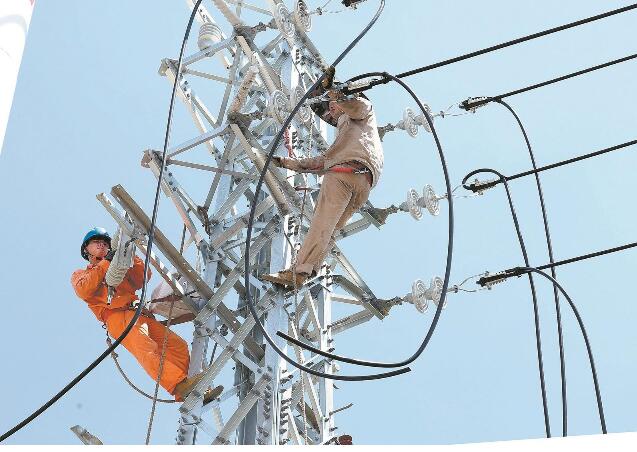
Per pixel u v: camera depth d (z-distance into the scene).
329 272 20.62
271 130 21.86
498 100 19.34
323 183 15.34
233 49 22.83
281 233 19.44
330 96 14.59
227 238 20.19
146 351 19.20
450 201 12.83
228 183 21.39
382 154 15.62
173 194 20.27
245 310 20.12
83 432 17.31
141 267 20.33
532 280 17.17
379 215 20.64
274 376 18.08
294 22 19.92
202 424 17.80
